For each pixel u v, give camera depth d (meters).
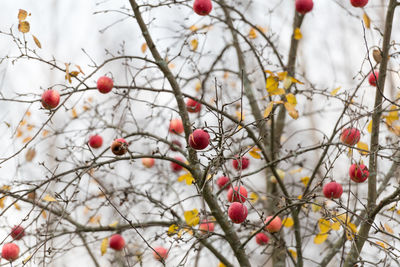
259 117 4.96
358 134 3.86
